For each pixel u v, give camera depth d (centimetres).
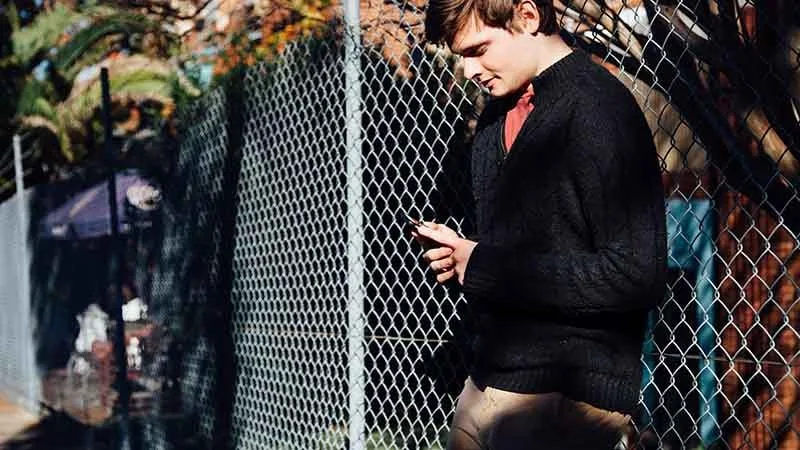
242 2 755
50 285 920
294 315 473
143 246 653
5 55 1462
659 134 315
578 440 211
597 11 337
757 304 352
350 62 378
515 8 214
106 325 725
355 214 375
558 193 203
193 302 561
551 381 209
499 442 218
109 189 620
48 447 815
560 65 210
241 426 493
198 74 988
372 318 407
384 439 410
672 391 353
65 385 877
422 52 344
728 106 290
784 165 270
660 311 290
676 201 308
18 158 1004
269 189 461
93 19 1073
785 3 277
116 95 1170
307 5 659
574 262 197
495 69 218
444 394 373
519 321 213
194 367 558
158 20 890
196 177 559
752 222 272
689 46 293
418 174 394
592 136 196
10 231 1098
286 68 444
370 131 405
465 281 213
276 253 454
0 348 1238
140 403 645
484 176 234
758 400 369
